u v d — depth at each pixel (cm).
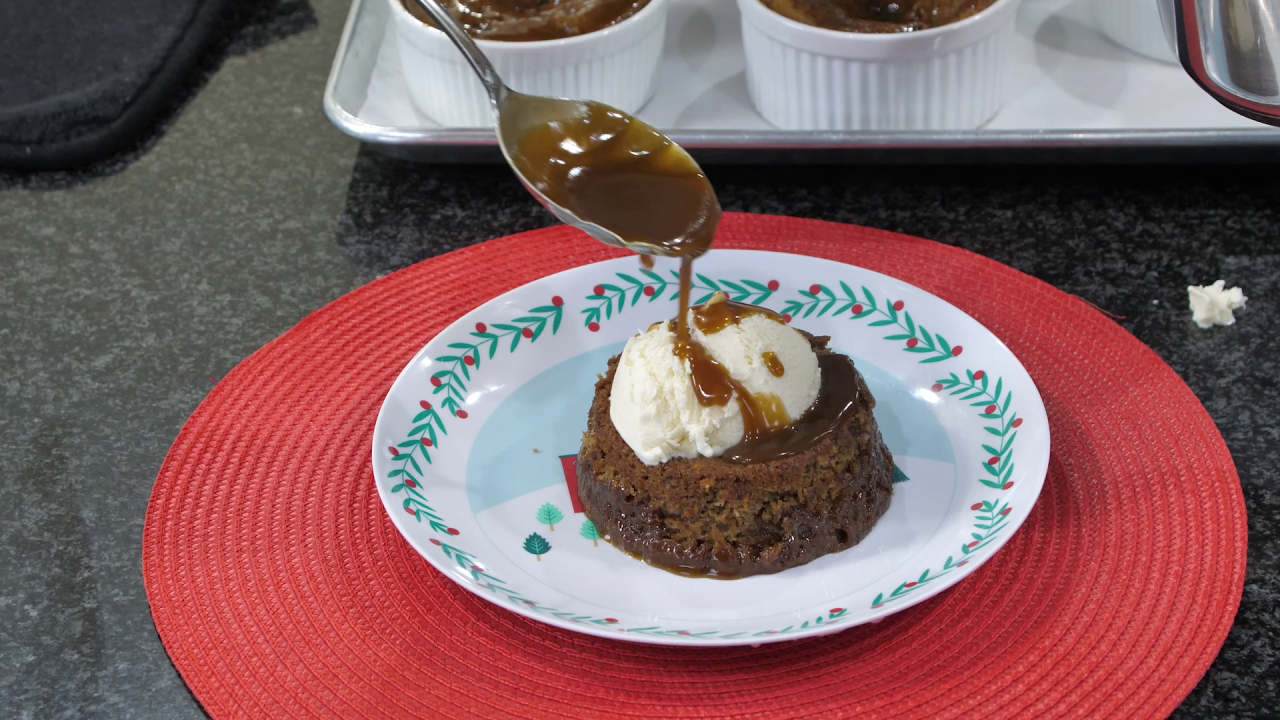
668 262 91
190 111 107
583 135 87
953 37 95
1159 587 79
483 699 77
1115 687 76
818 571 82
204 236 98
